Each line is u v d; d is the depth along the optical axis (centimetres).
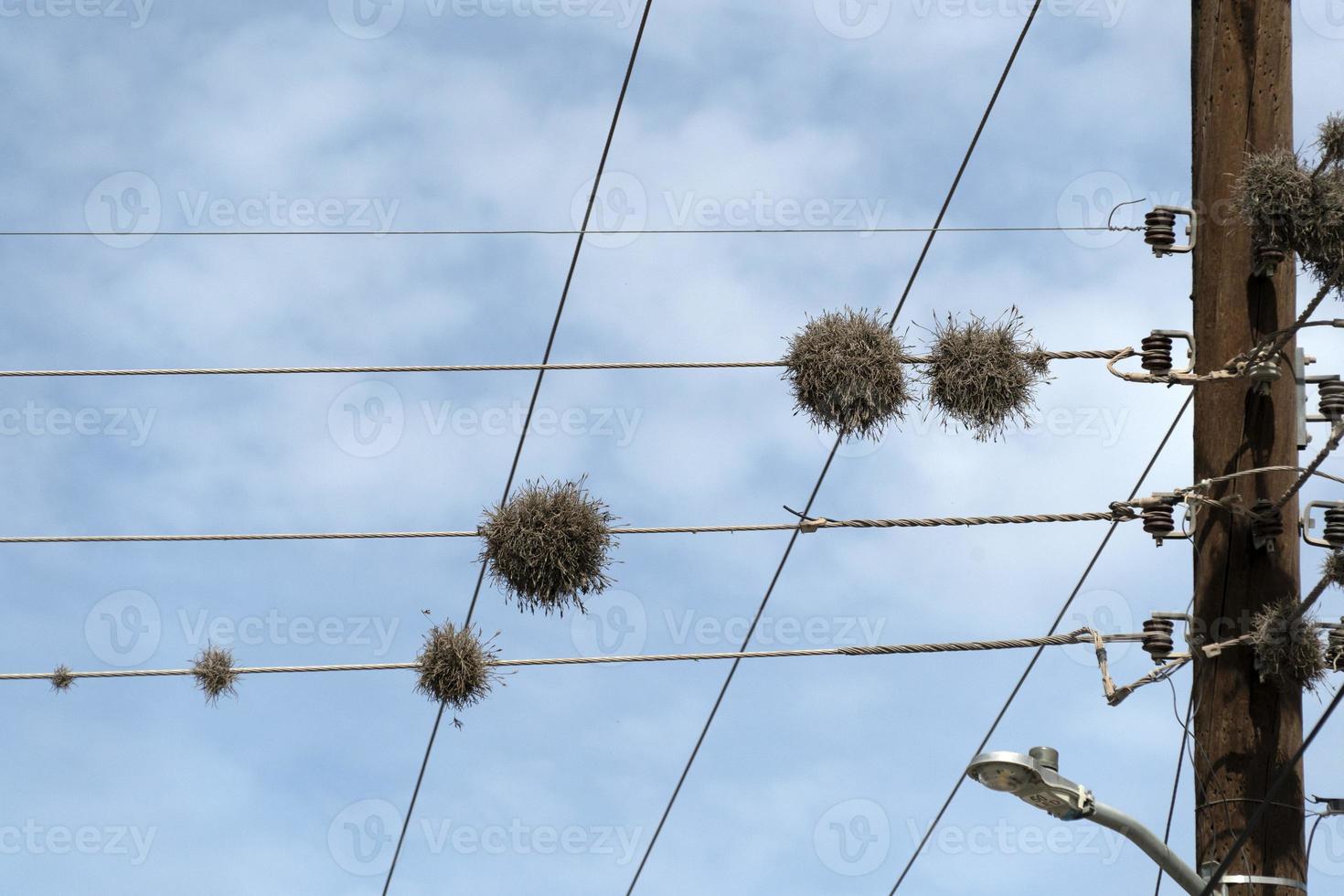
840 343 2145
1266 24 2103
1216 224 2083
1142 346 2098
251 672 2370
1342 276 1948
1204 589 2025
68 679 2419
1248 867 1931
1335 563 1923
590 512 2230
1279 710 1980
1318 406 2050
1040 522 2139
